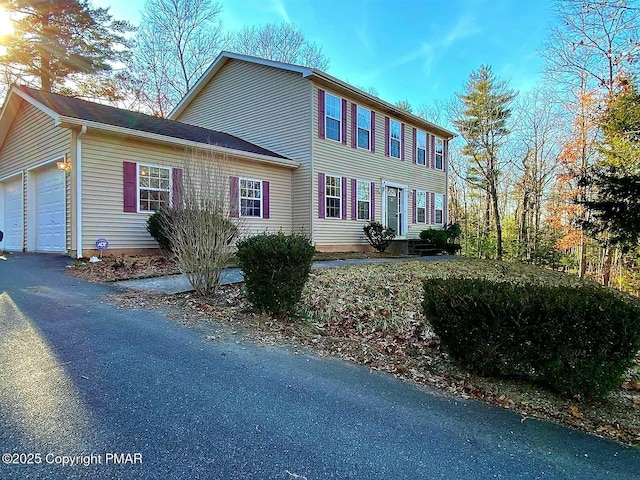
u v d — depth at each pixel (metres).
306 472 2.03
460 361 3.58
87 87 18.91
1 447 2.10
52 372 3.07
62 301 5.20
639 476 2.17
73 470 1.94
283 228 12.73
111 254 9.14
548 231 23.67
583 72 15.54
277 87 13.21
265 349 3.90
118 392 2.79
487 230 27.45
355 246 14.20
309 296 5.88
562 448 2.44
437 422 2.68
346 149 13.73
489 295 3.39
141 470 1.97
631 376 3.69
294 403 2.81
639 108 10.12
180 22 22.86
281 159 12.18
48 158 9.95
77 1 17.38
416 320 5.20
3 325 4.14
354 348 4.20
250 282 5.02
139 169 9.63
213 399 2.78
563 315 3.04
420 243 14.96
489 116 24.72
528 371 3.24
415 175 17.06
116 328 4.20
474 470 2.14
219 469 2.01
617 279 18.27
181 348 3.74
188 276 5.85
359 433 2.46
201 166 6.20
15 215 11.91
